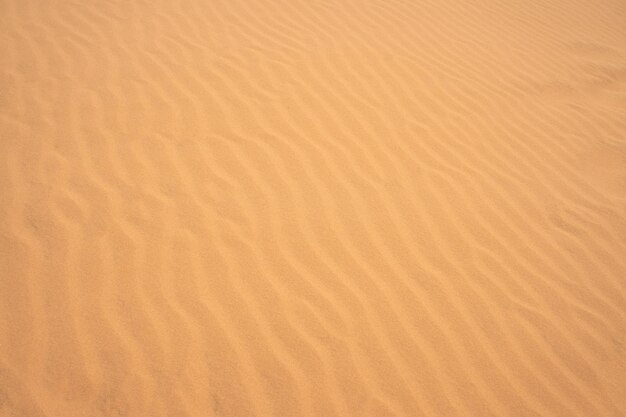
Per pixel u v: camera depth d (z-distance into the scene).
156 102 4.39
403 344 2.96
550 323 3.15
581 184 4.10
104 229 3.35
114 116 4.21
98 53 4.90
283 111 4.44
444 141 4.36
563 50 5.94
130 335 2.85
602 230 3.73
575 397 2.84
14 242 3.21
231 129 4.21
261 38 5.37
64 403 2.57
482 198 3.88
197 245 3.33
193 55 5.00
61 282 3.04
